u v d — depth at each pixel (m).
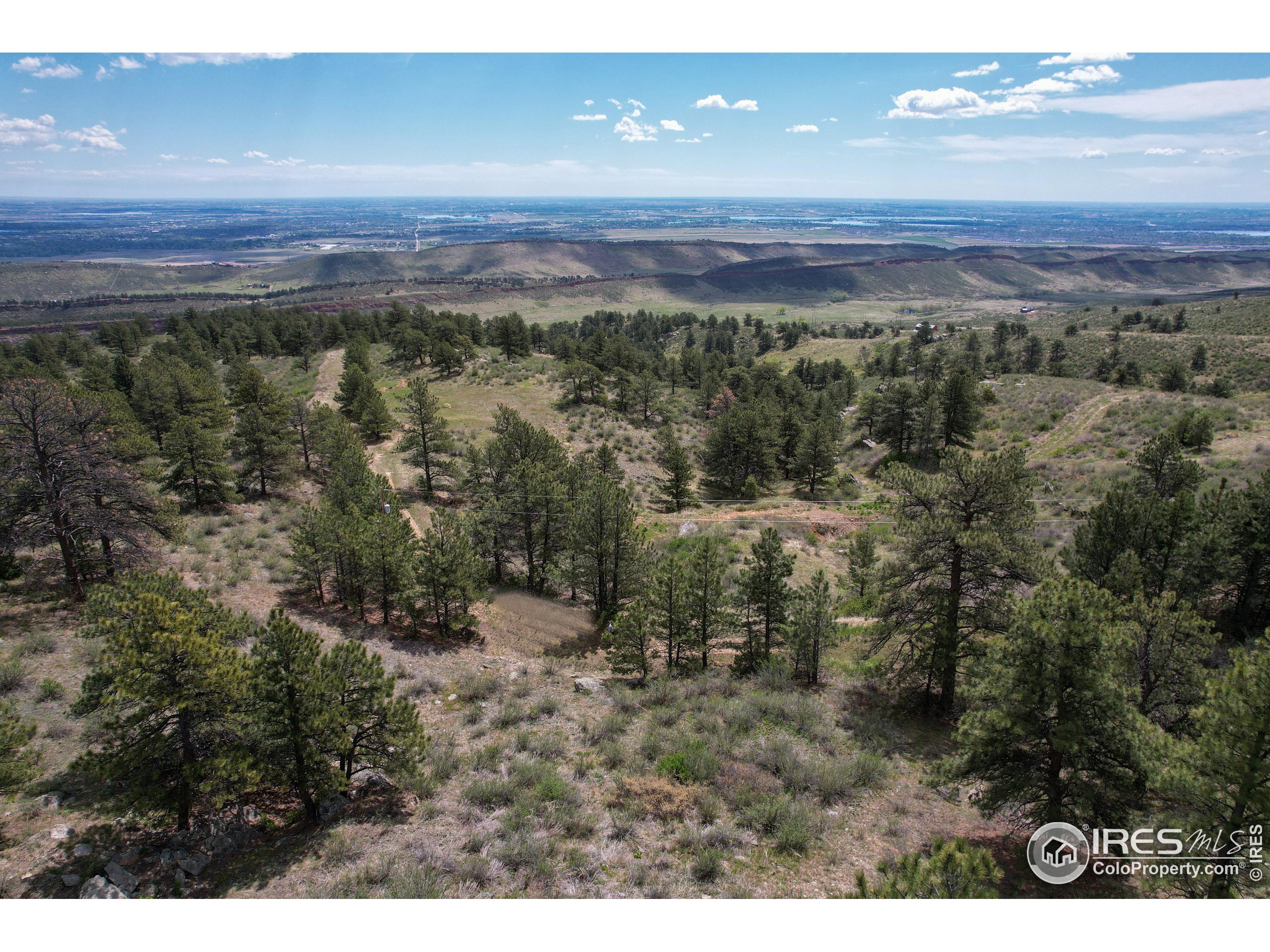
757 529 47.53
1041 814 14.60
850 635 30.69
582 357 106.00
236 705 14.86
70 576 26.42
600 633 33.00
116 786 16.22
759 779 17.86
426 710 23.25
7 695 19.52
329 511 32.25
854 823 16.33
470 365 103.06
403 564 30.14
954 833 16.00
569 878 13.75
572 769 18.77
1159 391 82.31
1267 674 11.77
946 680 23.02
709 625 27.41
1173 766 12.95
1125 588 23.75
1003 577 22.06
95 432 28.61
